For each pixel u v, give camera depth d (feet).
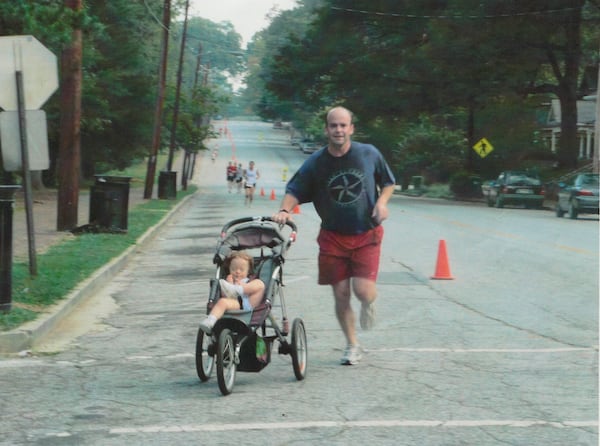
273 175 333.83
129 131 203.72
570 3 159.43
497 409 23.31
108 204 78.07
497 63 164.55
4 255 35.42
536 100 209.46
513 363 29.17
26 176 45.29
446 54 163.12
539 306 41.65
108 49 188.55
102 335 35.22
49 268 50.08
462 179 198.18
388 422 22.11
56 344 33.30
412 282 50.29
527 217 114.32
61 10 65.87
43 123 44.96
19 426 21.94
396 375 27.43
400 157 258.78
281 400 24.41
